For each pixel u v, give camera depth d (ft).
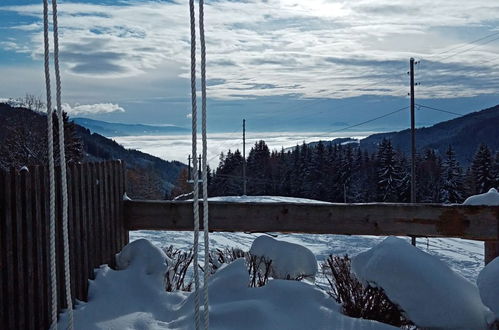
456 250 43.86
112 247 17.31
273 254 17.28
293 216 17.30
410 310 13.50
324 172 199.62
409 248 14.39
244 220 17.53
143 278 16.05
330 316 13.75
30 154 92.89
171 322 13.96
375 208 16.99
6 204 11.79
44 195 13.26
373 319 14.25
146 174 202.59
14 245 12.12
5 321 11.78
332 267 15.97
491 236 16.48
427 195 172.55
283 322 13.46
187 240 39.32
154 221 18.21
